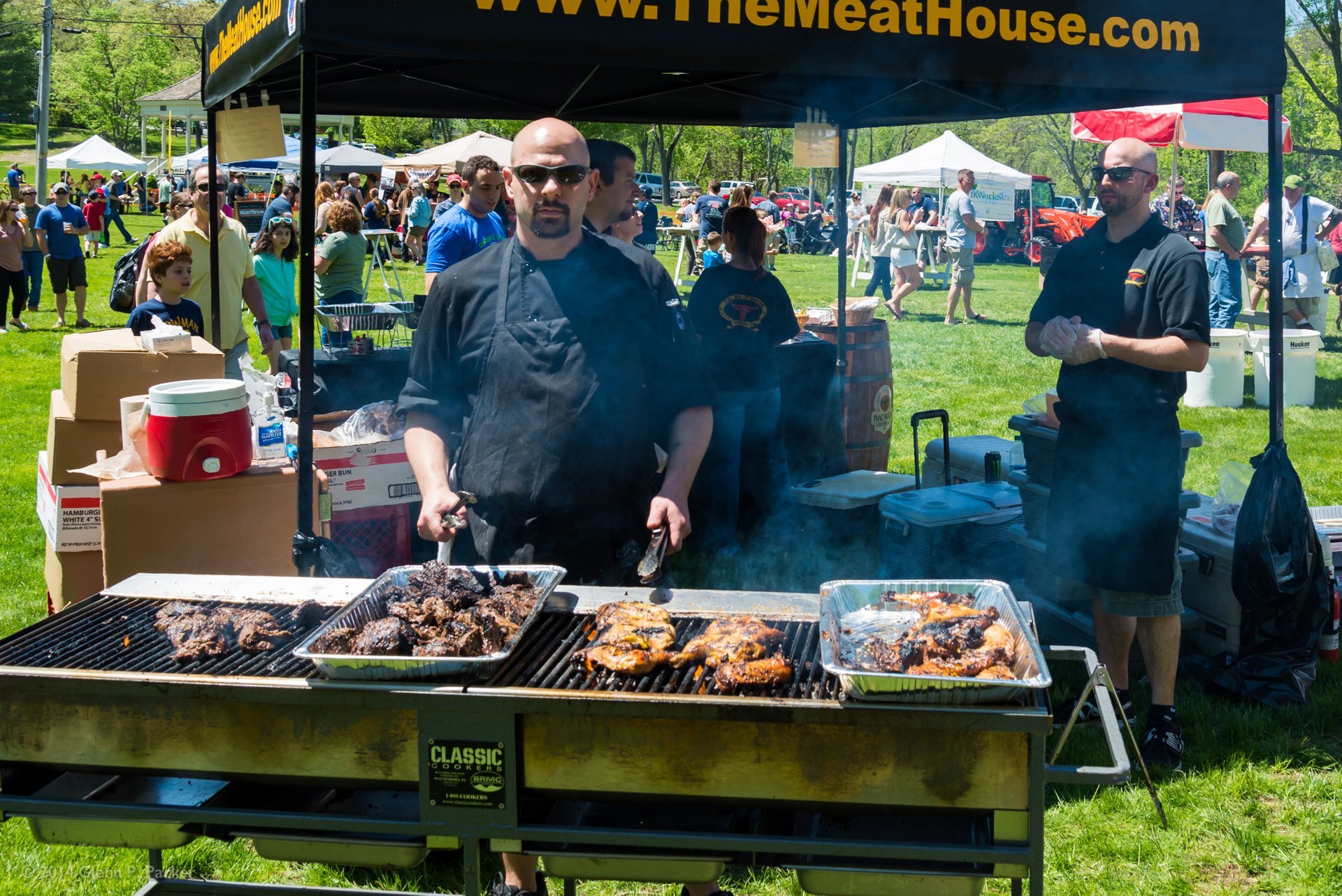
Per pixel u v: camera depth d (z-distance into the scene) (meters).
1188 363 3.49
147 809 2.24
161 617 2.53
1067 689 4.24
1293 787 3.65
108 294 16.94
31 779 2.34
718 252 12.27
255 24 3.86
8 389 10.20
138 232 28.66
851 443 6.52
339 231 8.48
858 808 2.10
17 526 6.54
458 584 2.53
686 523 2.76
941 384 10.72
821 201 33.00
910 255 15.37
